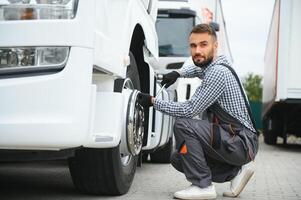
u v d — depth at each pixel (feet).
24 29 11.06
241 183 16.39
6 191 16.11
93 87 11.66
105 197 15.31
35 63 11.12
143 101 15.34
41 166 22.76
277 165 28.53
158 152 25.57
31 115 11.00
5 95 10.96
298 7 37.47
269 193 17.93
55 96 11.09
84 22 11.37
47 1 11.21
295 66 37.63
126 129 14.06
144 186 18.01
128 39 14.17
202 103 15.11
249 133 15.52
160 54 30.96
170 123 22.33
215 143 15.16
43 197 15.15
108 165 14.28
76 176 14.74
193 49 15.61
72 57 11.22
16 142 10.93
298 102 38.14
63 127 11.06
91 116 11.61
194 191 15.38
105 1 12.51
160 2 31.65
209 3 39.63
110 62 12.87
